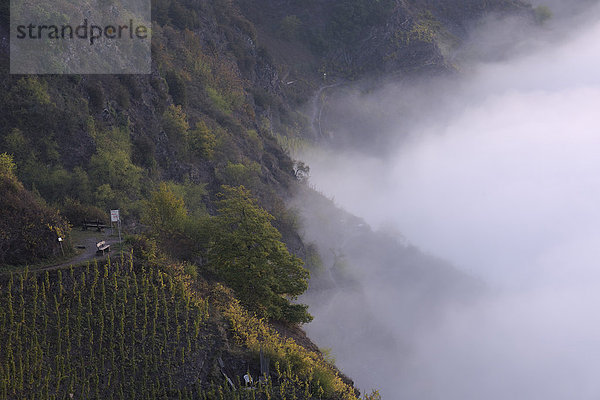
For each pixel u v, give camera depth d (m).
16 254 50.84
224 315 54.53
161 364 47.31
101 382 44.53
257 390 48.00
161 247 62.41
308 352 56.69
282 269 67.62
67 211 69.56
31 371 42.75
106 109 103.62
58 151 91.94
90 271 50.91
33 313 45.84
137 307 50.19
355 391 59.47
